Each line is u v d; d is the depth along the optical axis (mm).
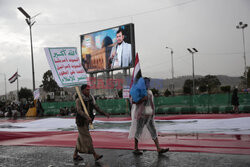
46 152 6090
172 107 23109
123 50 40406
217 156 4840
